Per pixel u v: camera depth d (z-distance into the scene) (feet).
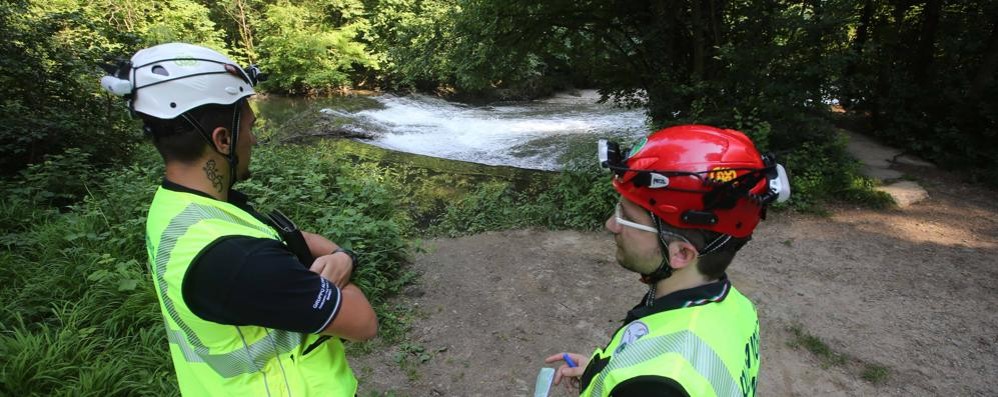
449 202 25.27
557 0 29.35
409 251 17.42
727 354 3.25
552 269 16.43
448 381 11.14
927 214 21.26
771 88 23.25
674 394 2.90
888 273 16.06
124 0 51.78
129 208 15.52
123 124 25.94
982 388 10.87
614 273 16.12
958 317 13.55
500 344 12.49
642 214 3.64
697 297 3.53
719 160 3.32
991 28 29.30
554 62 41.06
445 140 40.73
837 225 20.06
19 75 23.29
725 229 3.42
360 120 45.09
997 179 24.49
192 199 3.64
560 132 43.24
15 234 14.57
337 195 19.62
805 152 23.58
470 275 16.05
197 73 3.61
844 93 25.20
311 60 62.49
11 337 10.28
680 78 27.89
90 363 9.69
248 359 3.74
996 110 26.03
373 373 11.25
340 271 4.05
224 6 64.59
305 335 3.95
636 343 3.38
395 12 64.64
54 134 21.89
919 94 29.78
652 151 3.53
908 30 32.91
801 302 14.30
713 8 25.86
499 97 62.34
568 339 12.72
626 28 30.60
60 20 25.49
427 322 13.37
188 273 3.38
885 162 27.71
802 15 23.44
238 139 3.90
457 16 31.42
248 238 3.52
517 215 21.36
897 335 12.75
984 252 17.61
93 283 12.25
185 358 3.86
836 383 11.05
